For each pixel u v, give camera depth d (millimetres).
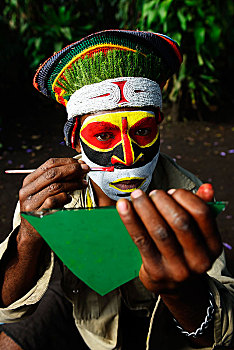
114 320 1308
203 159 3998
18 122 4805
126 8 4418
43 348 1328
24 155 4059
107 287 812
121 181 1083
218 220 3010
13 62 5230
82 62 1074
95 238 741
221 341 990
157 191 640
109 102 1046
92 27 4898
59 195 868
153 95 1094
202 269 642
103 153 1075
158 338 1252
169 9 4047
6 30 5066
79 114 1096
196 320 897
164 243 627
